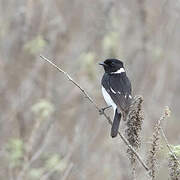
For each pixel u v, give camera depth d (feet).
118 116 31.71
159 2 54.29
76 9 53.98
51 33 52.42
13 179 41.81
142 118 27.25
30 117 48.83
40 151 42.14
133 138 27.22
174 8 53.72
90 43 52.31
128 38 54.13
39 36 47.70
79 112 49.93
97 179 45.14
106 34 52.26
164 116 25.75
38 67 51.75
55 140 47.24
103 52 51.08
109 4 53.16
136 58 52.95
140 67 52.70
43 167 44.14
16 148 41.91
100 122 49.39
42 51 50.96
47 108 43.14
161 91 52.21
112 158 46.29
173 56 54.13
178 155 24.71
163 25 54.03
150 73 52.60
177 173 24.52
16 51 52.21
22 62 52.21
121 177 45.34
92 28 52.85
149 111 50.03
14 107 48.98
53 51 52.39
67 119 49.29
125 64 51.93
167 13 54.03
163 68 53.11
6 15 51.85
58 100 50.44
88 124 49.37
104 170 45.60
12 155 41.47
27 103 49.80
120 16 54.44
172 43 54.24
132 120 27.25
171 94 52.49
